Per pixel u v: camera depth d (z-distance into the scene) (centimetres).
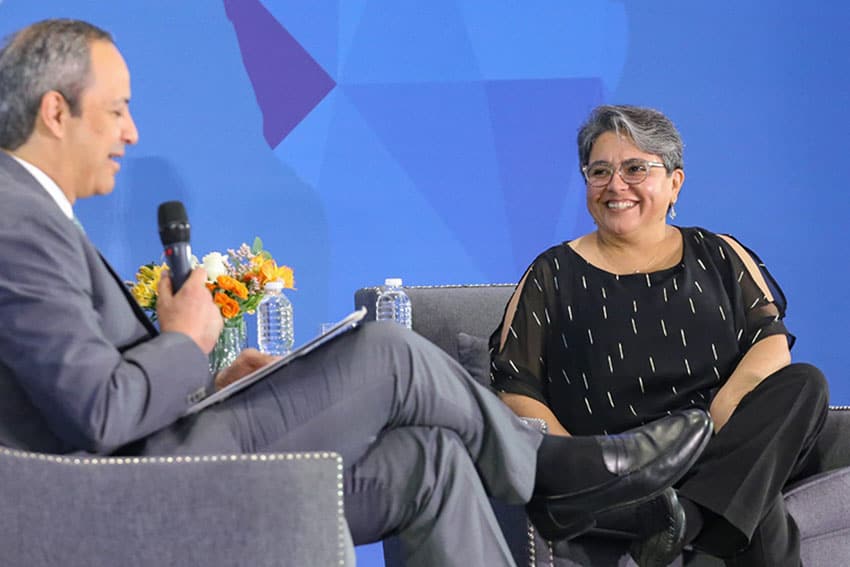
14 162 295
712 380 422
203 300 302
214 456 275
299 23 559
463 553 300
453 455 304
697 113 604
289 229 559
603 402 421
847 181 619
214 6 547
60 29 300
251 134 553
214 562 273
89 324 274
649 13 600
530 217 588
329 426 298
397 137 573
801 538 400
